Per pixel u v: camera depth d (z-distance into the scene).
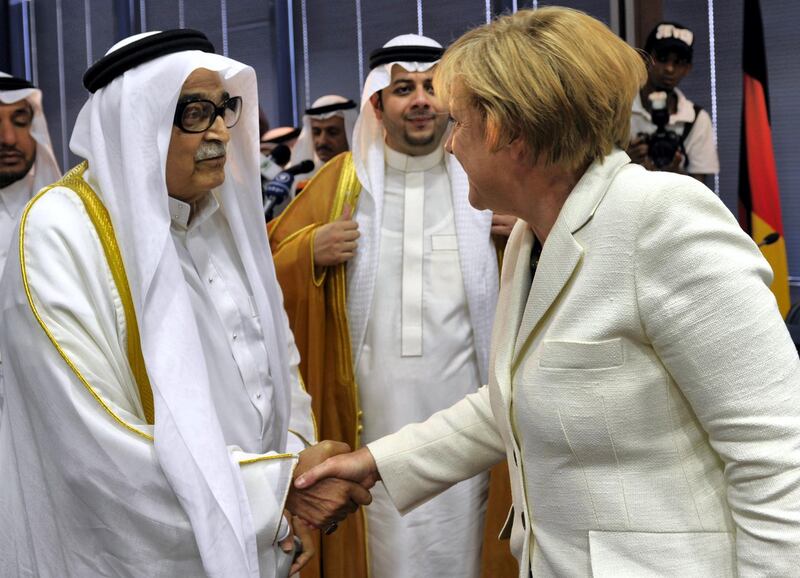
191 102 1.61
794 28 4.24
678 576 1.20
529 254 1.41
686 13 4.42
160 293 1.50
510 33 1.27
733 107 4.38
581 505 1.27
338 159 2.81
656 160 3.73
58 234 1.50
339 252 2.56
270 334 1.81
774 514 1.10
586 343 1.22
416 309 2.60
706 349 1.13
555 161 1.27
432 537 2.57
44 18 6.33
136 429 1.45
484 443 1.68
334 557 2.58
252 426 1.75
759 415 1.11
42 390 1.46
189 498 1.41
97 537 1.48
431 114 2.62
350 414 2.62
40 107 3.33
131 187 1.52
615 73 1.24
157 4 6.00
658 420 1.22
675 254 1.16
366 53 5.42
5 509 1.55
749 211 3.79
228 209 1.80
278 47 5.57
